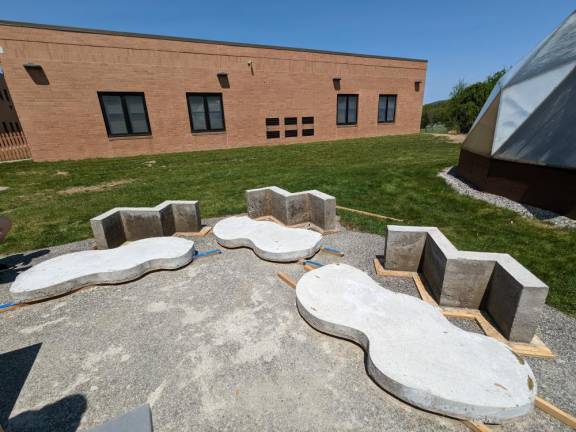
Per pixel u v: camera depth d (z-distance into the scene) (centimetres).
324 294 370
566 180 624
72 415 251
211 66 1656
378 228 635
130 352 317
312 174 1116
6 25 1223
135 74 1490
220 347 319
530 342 310
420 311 335
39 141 1388
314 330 339
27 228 677
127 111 1533
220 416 246
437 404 237
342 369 288
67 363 306
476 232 606
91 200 868
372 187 932
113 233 562
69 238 623
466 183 905
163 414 249
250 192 678
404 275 450
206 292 422
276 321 357
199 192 930
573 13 742
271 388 270
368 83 2206
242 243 553
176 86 1598
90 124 1459
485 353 275
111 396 267
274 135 1955
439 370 257
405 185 938
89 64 1391
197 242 596
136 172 1224
